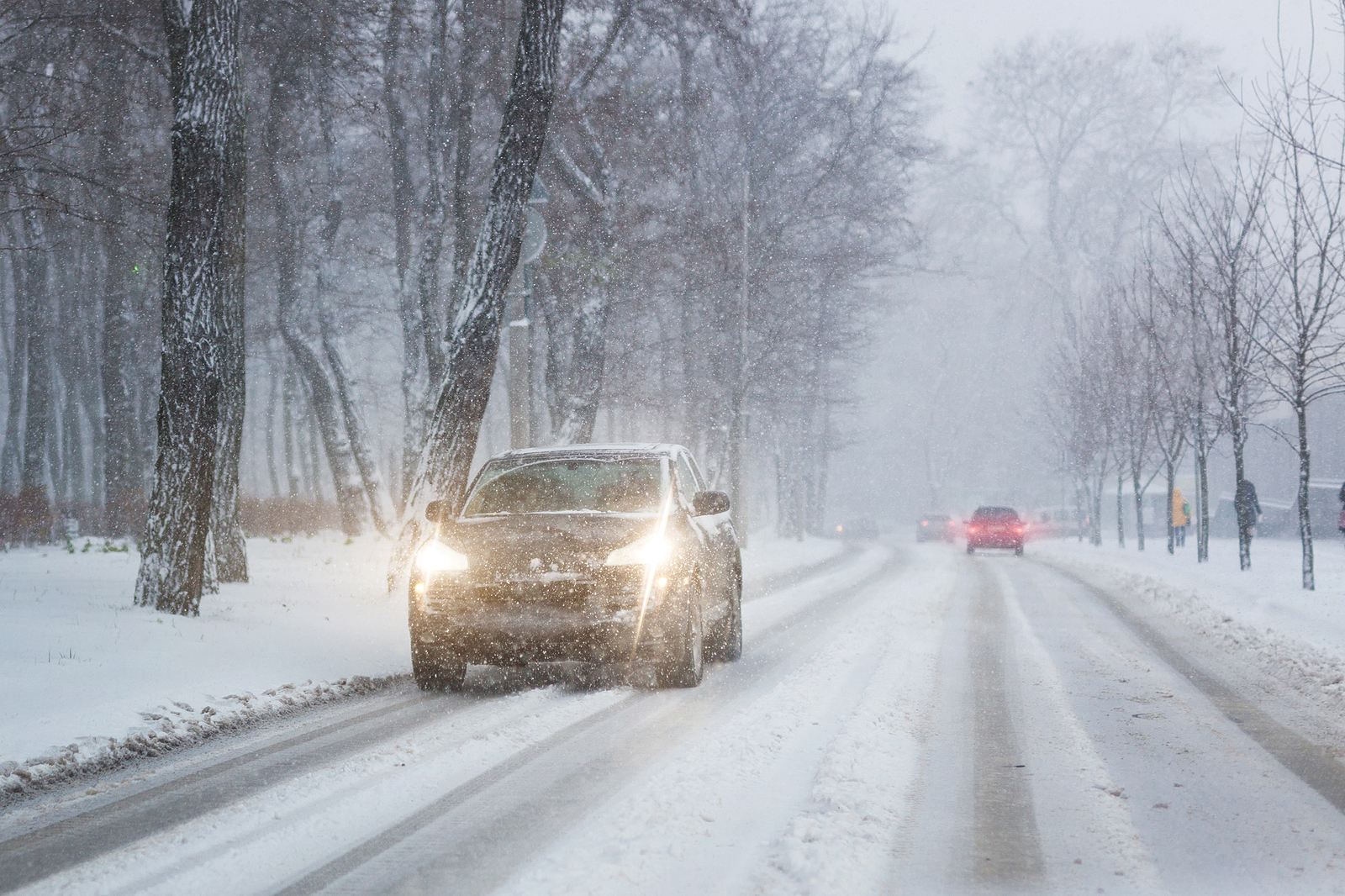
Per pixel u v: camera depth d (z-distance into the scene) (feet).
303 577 59.06
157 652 31.96
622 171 91.20
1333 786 20.21
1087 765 21.68
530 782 20.17
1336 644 37.68
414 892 14.34
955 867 15.43
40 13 55.67
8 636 32.37
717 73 106.32
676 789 19.02
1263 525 163.73
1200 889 14.70
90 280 118.32
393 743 23.77
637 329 106.63
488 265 49.52
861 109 116.88
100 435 147.95
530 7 49.37
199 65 40.06
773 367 119.75
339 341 97.19
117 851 16.21
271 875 15.08
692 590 31.60
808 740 23.59
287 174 92.68
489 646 30.14
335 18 60.70
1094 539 139.64
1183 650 40.32
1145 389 112.47
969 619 50.57
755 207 108.99
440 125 90.17
